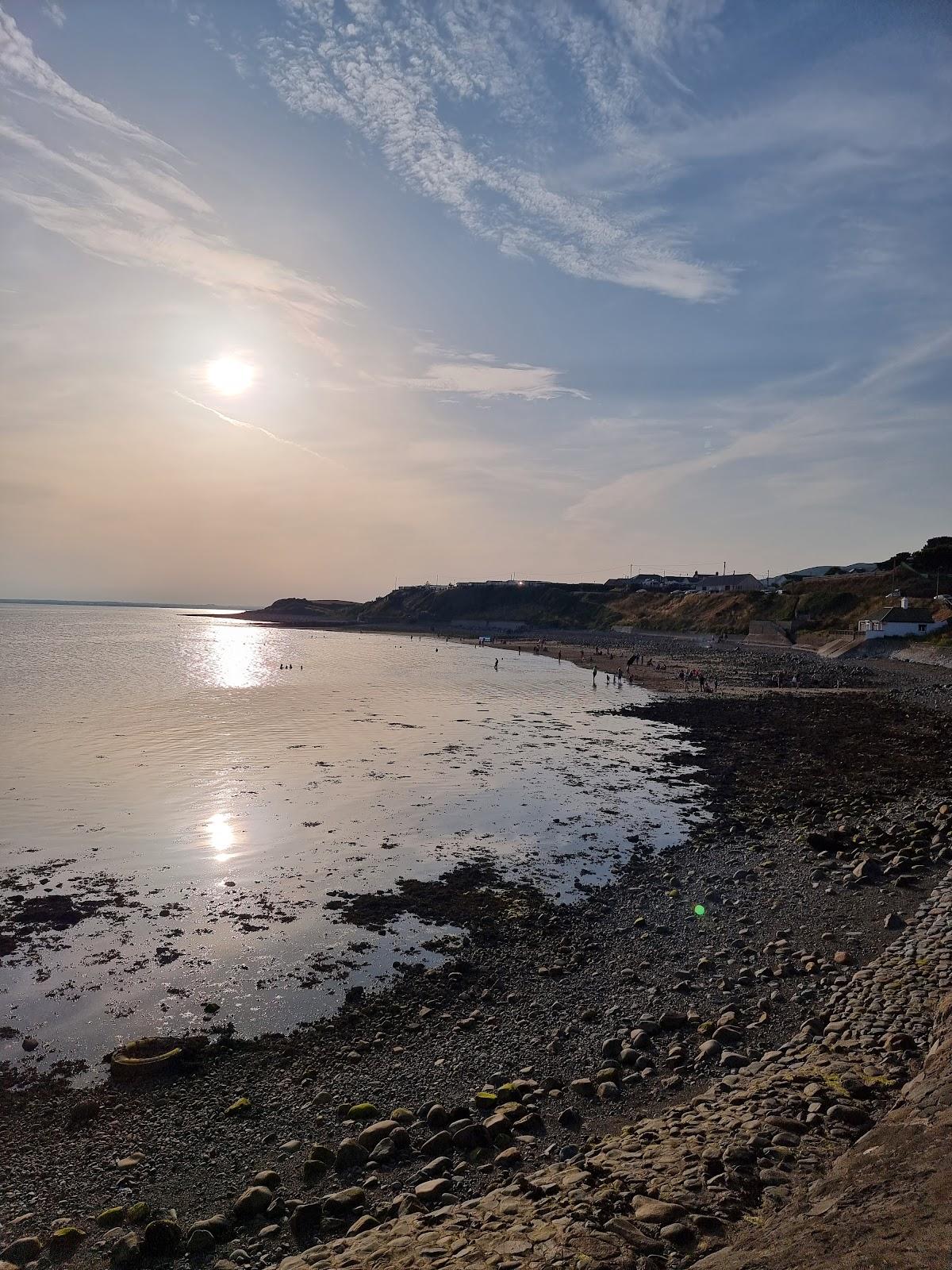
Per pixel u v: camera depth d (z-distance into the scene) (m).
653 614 157.75
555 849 22.20
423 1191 8.58
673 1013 12.51
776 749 37.50
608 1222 7.03
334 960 15.19
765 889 18.36
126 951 15.52
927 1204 5.62
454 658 104.44
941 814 22.36
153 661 85.50
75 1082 11.35
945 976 12.06
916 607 92.00
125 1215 8.67
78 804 25.84
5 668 73.00
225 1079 11.42
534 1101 10.47
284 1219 8.56
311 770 31.70
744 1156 7.85
